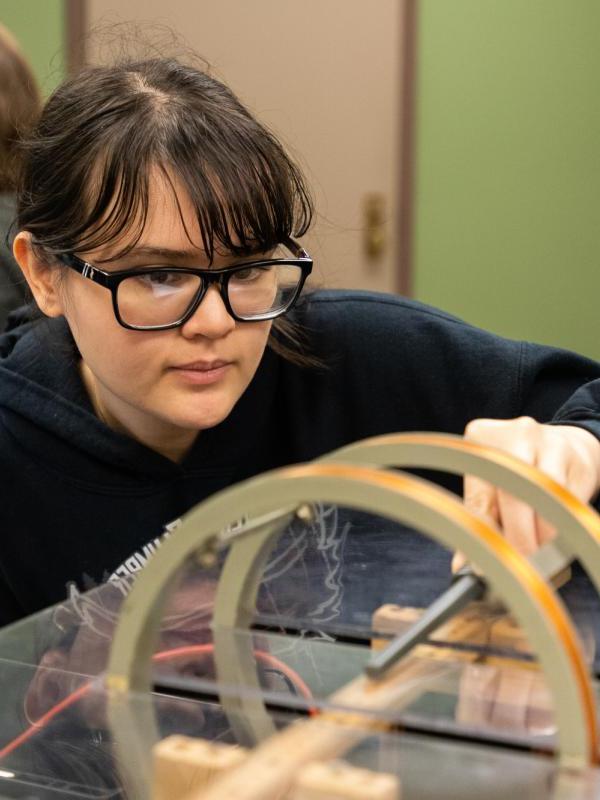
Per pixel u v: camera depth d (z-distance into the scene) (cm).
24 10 333
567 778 46
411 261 340
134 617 56
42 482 114
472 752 48
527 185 330
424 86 329
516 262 336
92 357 97
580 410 94
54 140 96
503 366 120
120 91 94
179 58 113
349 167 337
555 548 56
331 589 66
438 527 47
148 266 90
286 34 331
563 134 325
